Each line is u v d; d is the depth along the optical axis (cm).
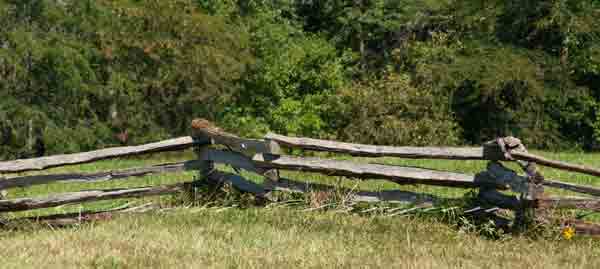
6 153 3975
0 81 3922
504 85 4941
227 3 4966
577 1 5053
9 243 1304
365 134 4506
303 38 5500
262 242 1275
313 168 1533
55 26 4038
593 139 5316
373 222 1429
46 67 3975
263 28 4725
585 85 5294
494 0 5294
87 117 4284
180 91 4416
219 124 4572
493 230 1367
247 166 1600
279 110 4531
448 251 1248
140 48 4166
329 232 1366
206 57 4241
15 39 3831
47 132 3984
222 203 1605
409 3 5972
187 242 1266
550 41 5278
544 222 1359
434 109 4566
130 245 1245
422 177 1452
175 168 1630
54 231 1395
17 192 2042
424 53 5162
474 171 2302
